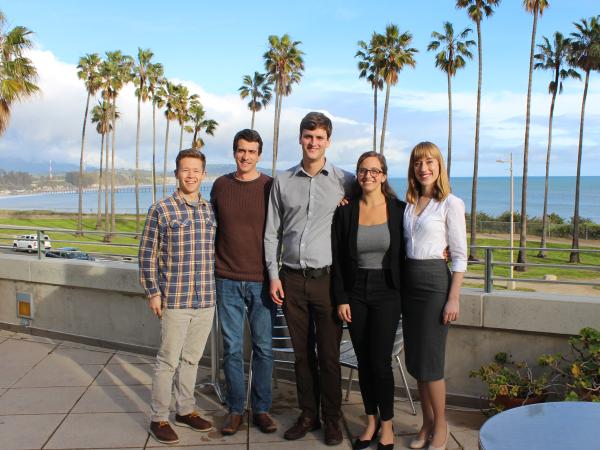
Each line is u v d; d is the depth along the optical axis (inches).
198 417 137.4
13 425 138.2
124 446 127.7
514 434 74.8
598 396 126.8
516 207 4338.1
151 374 176.2
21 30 554.9
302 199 125.7
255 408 137.6
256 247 131.9
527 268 1189.1
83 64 1692.9
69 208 4520.2
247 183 131.6
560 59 1376.7
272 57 1509.6
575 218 1264.8
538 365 145.3
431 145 119.6
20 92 547.5
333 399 129.0
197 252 129.6
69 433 134.0
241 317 136.0
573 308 138.1
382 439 125.4
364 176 120.8
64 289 212.2
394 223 122.0
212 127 1914.4
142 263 127.8
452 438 132.5
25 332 221.8
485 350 150.5
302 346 131.3
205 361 186.9
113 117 1797.5
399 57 1348.4
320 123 122.6
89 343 207.6
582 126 1302.9
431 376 120.2
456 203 118.6
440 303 119.0
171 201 129.2
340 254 125.5
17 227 220.7
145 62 1732.3
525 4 1170.0
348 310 124.6
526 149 1224.8
